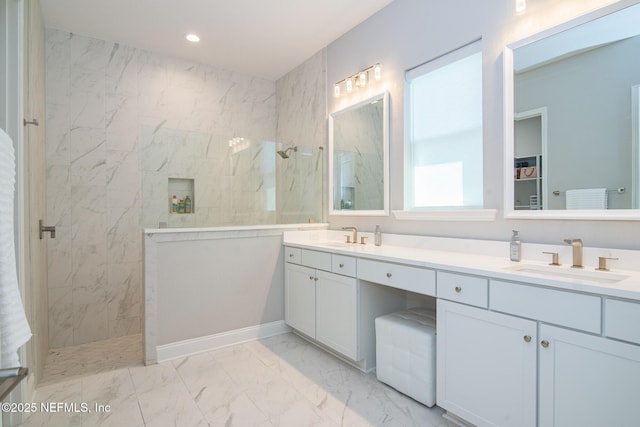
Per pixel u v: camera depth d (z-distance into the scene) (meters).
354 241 2.87
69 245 2.93
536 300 1.35
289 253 2.97
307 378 2.20
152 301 2.46
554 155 1.74
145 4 2.59
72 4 2.56
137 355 2.65
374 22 2.80
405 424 1.71
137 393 2.04
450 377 1.67
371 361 2.30
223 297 2.75
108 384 2.15
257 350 2.67
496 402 1.47
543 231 1.79
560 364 1.28
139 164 3.24
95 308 3.03
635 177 1.49
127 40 3.13
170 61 3.45
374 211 2.79
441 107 2.35
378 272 2.08
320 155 3.40
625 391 1.13
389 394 2.00
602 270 1.52
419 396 1.87
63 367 2.43
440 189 2.36
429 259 1.85
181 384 2.14
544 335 1.32
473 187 2.16
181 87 3.50
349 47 3.05
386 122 2.68
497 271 1.47
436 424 1.70
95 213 3.04
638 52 1.48
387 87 2.70
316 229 3.26
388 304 2.40
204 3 2.60
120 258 3.14
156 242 2.48
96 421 1.76
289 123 3.87
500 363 1.46
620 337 1.14
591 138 1.62
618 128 1.54
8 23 1.71
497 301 1.48
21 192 1.72
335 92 3.14
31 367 1.99
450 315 1.67
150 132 2.64
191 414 1.82
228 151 2.97
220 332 2.73
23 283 1.74
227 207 2.95
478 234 2.08
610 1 1.56
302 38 3.17
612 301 1.15
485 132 2.05
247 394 2.01
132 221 3.20
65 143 2.92
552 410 1.30
